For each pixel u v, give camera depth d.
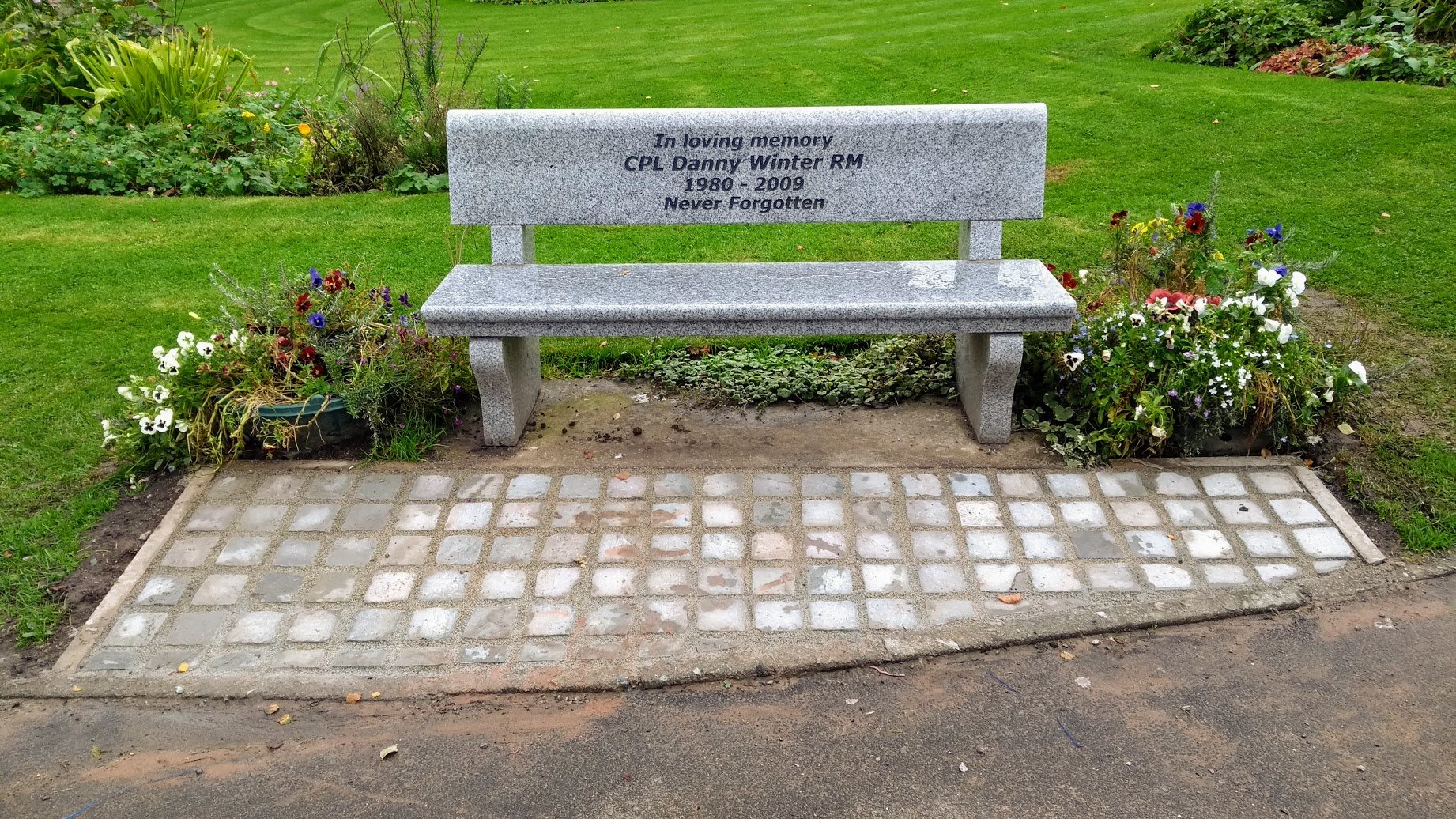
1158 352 4.20
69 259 6.30
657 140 4.36
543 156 4.40
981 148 4.35
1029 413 4.44
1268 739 2.93
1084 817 2.70
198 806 2.79
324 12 17.28
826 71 10.02
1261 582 3.52
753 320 4.05
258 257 6.30
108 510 4.00
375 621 3.39
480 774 2.86
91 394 4.77
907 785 2.80
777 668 3.18
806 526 3.81
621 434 4.48
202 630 3.38
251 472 4.20
